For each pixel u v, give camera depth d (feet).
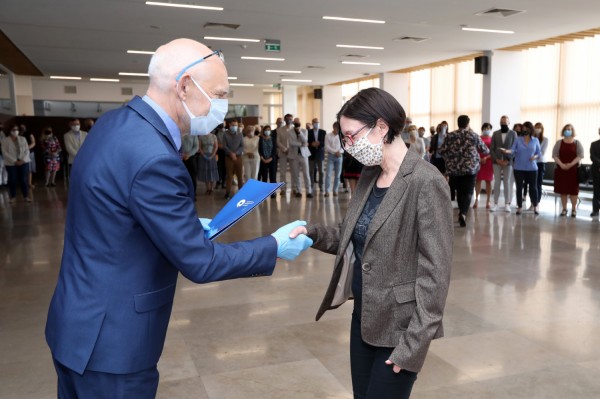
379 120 4.97
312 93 81.66
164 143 4.27
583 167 31.91
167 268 4.49
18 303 13.56
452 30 33.86
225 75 4.65
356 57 45.78
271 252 4.74
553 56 43.27
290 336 11.23
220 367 9.74
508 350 10.44
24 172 33.71
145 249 4.27
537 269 16.49
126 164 4.08
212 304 13.37
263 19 30.45
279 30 33.73
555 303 13.23
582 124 40.93
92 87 72.33
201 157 37.78
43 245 20.34
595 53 39.63
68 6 27.14
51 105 71.05
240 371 9.57
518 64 42.91
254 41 37.76
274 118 88.07
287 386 9.00
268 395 8.70
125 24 31.78
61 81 70.95
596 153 25.98
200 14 29.14
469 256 18.26
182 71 4.40
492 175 29.89
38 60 47.93
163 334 4.53
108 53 43.50
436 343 10.80
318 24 31.83
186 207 4.23
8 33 34.63
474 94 52.34
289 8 27.73
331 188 41.42
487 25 32.30
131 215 4.15
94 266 4.19
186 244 4.14
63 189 42.19
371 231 5.01
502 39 37.19
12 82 58.75
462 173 23.43
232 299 13.76
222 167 42.39
